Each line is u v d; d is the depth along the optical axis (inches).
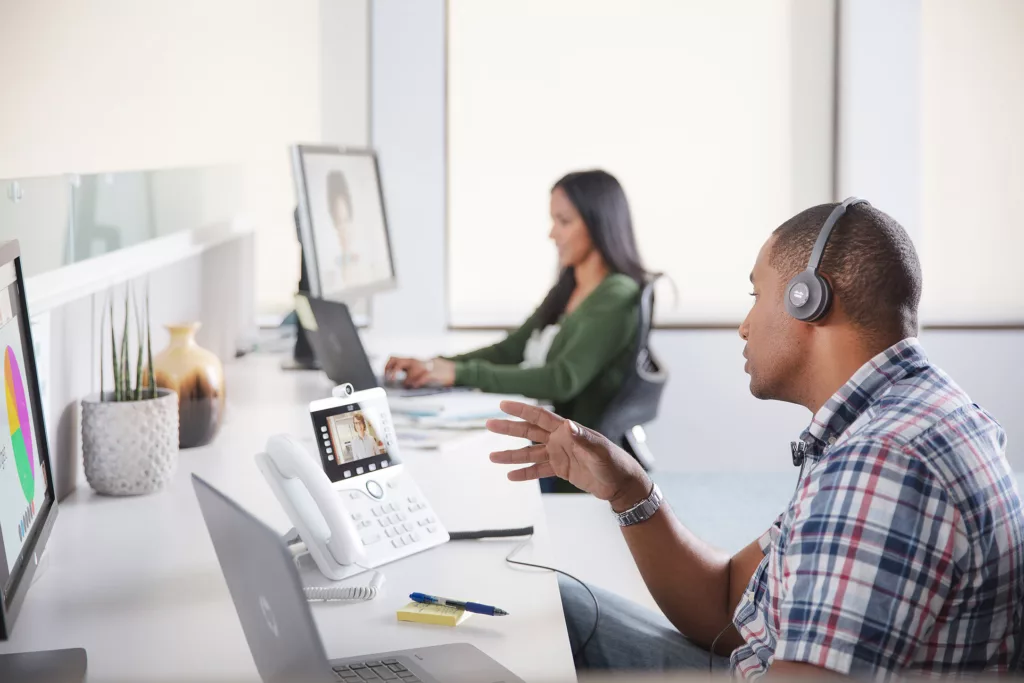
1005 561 37.7
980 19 168.6
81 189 71.3
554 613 45.5
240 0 162.4
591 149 171.2
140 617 44.9
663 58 169.0
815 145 169.6
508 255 173.3
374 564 51.0
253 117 164.6
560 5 168.1
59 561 52.0
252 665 40.0
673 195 171.8
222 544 34.2
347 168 114.8
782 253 44.6
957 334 168.9
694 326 168.7
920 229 166.9
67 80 162.7
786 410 169.9
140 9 162.1
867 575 35.9
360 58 163.2
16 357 47.7
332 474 53.0
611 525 95.3
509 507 61.3
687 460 171.3
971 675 37.5
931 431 37.9
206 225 107.1
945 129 171.2
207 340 106.2
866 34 163.5
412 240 165.6
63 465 63.7
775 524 51.6
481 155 171.2
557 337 106.5
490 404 92.0
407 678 38.0
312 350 108.3
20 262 49.6
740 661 45.8
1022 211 172.4
